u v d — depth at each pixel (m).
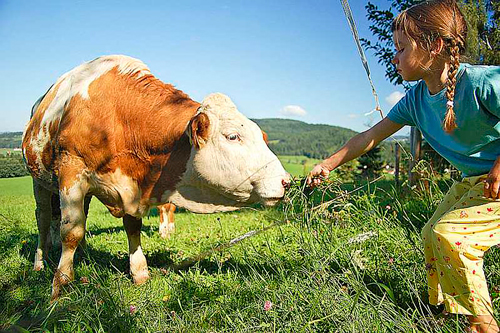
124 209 4.12
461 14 2.57
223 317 2.90
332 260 3.28
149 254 5.30
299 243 3.57
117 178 4.04
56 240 5.71
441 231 2.52
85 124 3.96
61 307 3.15
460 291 2.45
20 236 6.70
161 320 2.89
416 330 2.40
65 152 4.06
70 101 4.13
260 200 3.60
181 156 3.78
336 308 2.60
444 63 2.56
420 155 8.72
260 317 2.75
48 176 4.74
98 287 3.31
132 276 4.25
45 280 4.27
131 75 4.14
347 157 3.30
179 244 5.85
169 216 6.96
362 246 3.90
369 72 3.23
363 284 2.82
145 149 3.92
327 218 3.71
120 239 6.57
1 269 4.78
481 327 2.40
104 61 4.28
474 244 2.44
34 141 4.69
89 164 4.02
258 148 3.55
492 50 6.96
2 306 3.52
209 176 3.62
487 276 3.22
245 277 3.56
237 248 4.77
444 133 2.71
